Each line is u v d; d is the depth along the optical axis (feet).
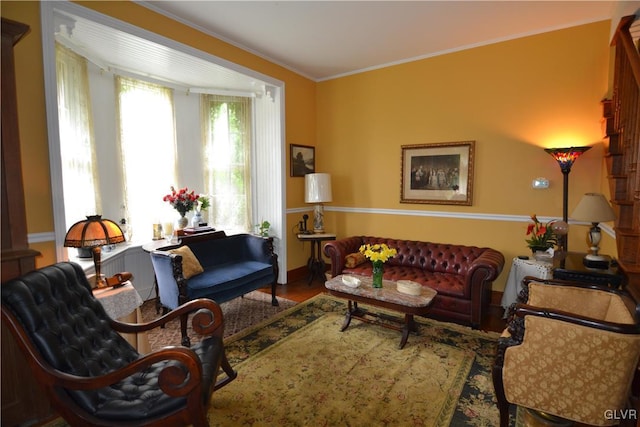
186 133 15.07
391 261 13.79
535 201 12.32
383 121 15.44
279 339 9.91
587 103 11.28
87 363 5.48
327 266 17.65
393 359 8.80
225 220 15.98
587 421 5.27
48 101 7.79
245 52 13.23
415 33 12.03
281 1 9.78
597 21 10.98
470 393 7.40
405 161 14.88
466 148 13.43
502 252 13.00
